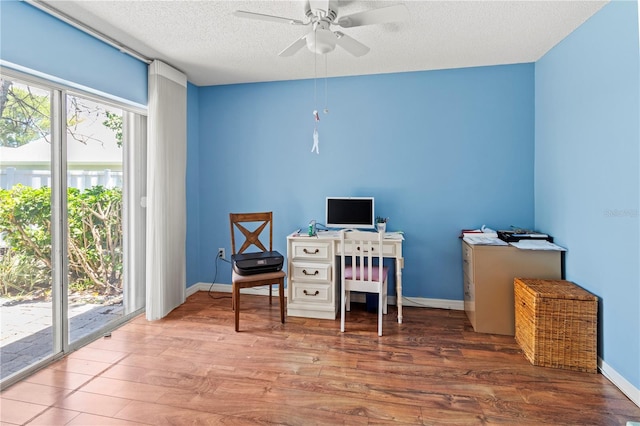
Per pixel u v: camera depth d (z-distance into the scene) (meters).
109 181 2.87
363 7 2.12
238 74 3.39
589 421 1.69
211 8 2.14
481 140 3.20
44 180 2.28
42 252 2.29
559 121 2.63
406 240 3.39
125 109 2.91
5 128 2.08
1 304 2.09
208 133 3.80
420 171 3.34
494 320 2.71
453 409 1.79
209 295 3.72
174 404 1.83
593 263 2.20
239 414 1.76
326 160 3.53
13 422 1.68
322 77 3.49
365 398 1.89
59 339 2.34
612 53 2.01
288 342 2.58
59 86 2.31
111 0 2.05
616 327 1.98
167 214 3.12
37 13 2.09
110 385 2.01
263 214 3.40
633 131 1.84
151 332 2.76
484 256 2.71
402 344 2.54
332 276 3.01
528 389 1.96
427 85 3.28
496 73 3.14
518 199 3.15
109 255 2.89
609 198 2.04
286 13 2.21
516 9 2.14
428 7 2.12
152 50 2.79
